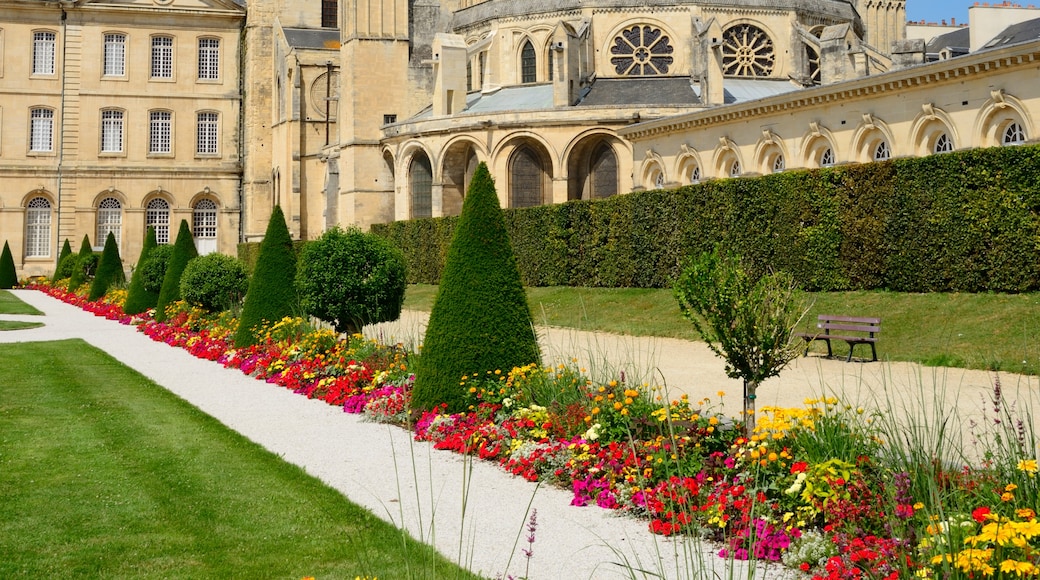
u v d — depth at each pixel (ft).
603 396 55.01
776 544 36.70
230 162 312.50
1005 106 123.24
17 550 37.88
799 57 220.64
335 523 41.75
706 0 223.10
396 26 247.91
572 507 45.09
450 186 222.89
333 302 96.22
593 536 40.45
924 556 29.81
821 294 117.60
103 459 53.62
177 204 307.99
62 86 297.94
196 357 106.22
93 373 89.97
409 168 229.86
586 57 220.64
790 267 123.85
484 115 211.20
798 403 68.80
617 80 221.66
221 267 130.11
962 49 268.41
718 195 134.72
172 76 307.58
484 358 64.13
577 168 210.18
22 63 294.87
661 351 101.30
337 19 317.22
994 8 264.31
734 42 224.74
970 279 101.30
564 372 62.49
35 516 42.55
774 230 126.31
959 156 102.63
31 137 297.12
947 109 131.85
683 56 223.51
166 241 308.81
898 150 140.15
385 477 50.78
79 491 46.75
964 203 102.06
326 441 60.18
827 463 38.37
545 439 53.72
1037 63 117.70
